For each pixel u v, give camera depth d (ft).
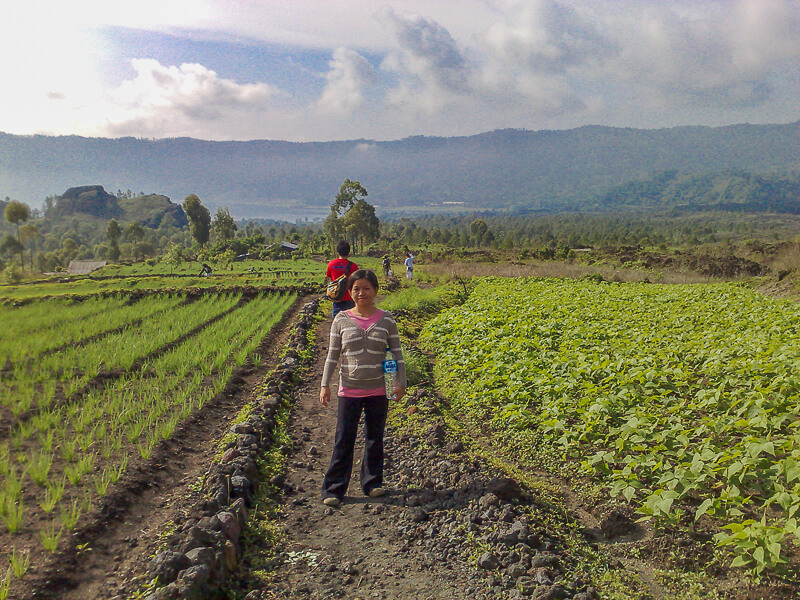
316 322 55.98
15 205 368.89
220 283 111.45
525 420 25.18
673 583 13.41
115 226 498.69
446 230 549.95
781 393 23.31
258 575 13.60
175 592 11.57
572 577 13.32
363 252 347.97
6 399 25.80
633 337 39.93
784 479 16.55
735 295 67.77
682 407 25.02
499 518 15.69
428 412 26.76
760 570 12.50
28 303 68.13
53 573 13.03
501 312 53.11
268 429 23.79
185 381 31.94
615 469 19.98
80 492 17.38
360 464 21.30
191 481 19.19
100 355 35.76
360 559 14.51
